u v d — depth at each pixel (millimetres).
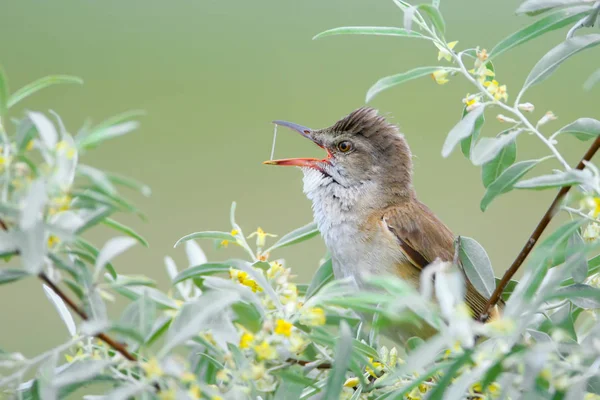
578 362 5695
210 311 5699
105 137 6082
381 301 5875
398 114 19953
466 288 9469
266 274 7949
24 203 5410
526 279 6250
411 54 20891
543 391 5762
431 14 7574
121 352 6008
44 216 5773
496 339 5934
